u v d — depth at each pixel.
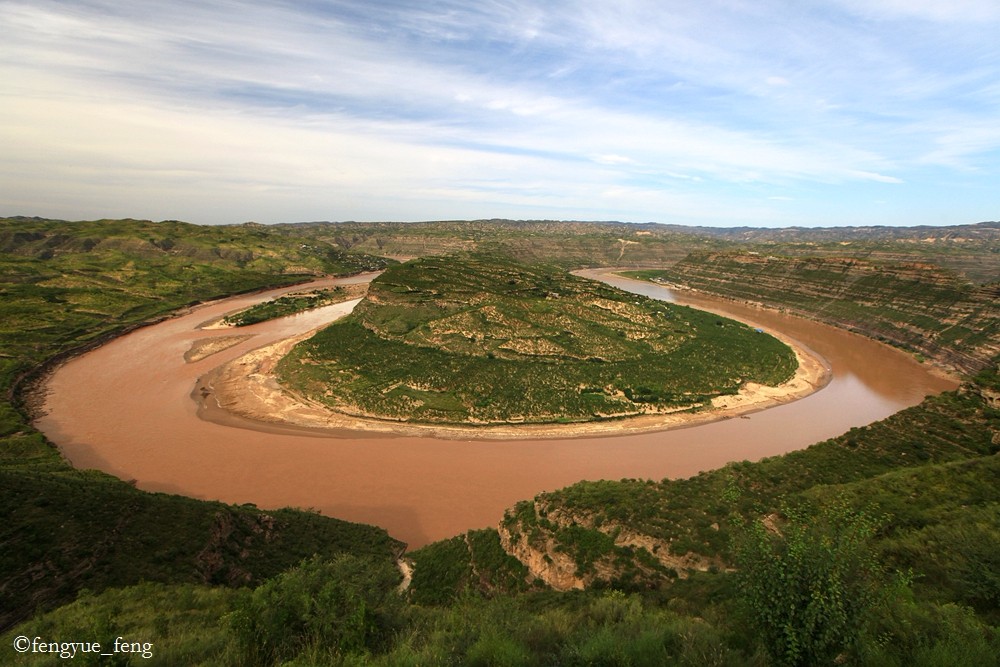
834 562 11.46
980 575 15.84
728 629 13.21
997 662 10.62
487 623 15.34
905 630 12.13
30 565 24.75
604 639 12.90
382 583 20.67
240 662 14.34
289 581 17.41
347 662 13.63
